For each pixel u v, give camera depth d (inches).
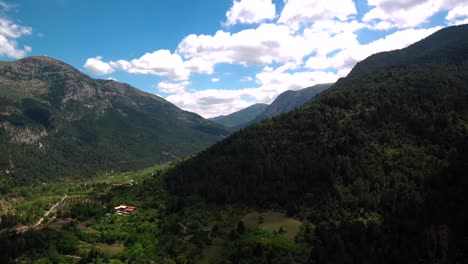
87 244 6712.6
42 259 6038.4
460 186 5979.3
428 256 4992.6
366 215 6343.5
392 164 7372.1
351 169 7519.7
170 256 6043.3
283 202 7608.3
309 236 6008.9
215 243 6304.1
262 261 5428.2
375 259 5009.8
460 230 5157.5
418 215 5703.7
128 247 6496.1
